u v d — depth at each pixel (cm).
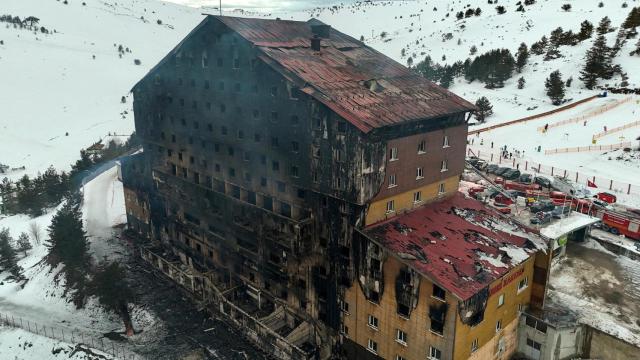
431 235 4653
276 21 6022
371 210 4600
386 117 4534
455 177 5619
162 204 7381
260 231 5541
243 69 5309
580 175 8931
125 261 7625
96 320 6425
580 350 4750
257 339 5434
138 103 7238
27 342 6000
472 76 16925
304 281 5216
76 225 7400
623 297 5119
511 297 4628
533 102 14150
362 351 4797
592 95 13175
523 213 6397
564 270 5666
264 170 5369
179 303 6462
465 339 4109
